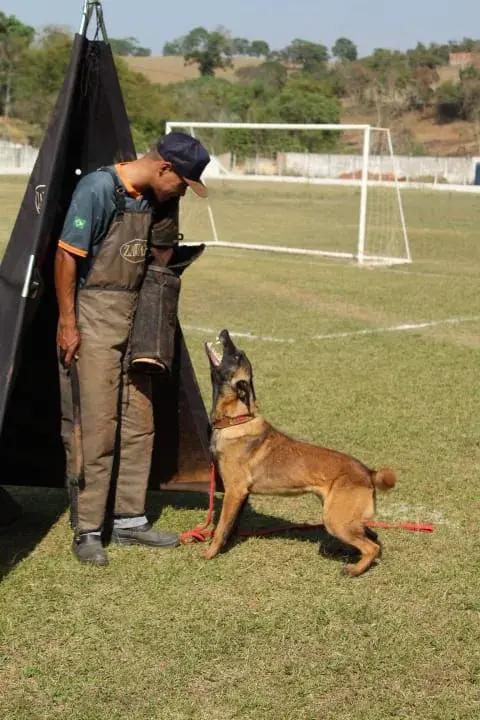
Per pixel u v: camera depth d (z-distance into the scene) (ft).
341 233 86.17
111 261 14.80
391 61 348.38
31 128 227.40
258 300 44.11
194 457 17.42
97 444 15.28
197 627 13.39
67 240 14.49
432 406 25.61
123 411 15.96
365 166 60.64
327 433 22.85
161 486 17.65
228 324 37.52
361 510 15.02
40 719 11.11
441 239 81.41
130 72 230.68
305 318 39.29
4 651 12.64
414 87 314.35
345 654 12.75
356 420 24.03
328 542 16.57
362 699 11.71
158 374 15.97
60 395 16.43
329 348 33.04
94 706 11.37
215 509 18.44
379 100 308.40
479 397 26.73
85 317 14.99
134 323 15.31
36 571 15.10
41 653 12.59
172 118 219.20
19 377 16.63
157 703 11.46
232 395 15.61
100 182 14.47
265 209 115.96
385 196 119.14
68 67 14.51
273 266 58.70
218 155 168.96
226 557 15.93
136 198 14.76
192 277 52.11
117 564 15.51
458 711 11.50
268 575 15.28
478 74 313.53
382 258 63.16
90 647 12.77
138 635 13.11
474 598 14.56
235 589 14.73
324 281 51.70
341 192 150.51
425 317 40.27
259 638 13.14
